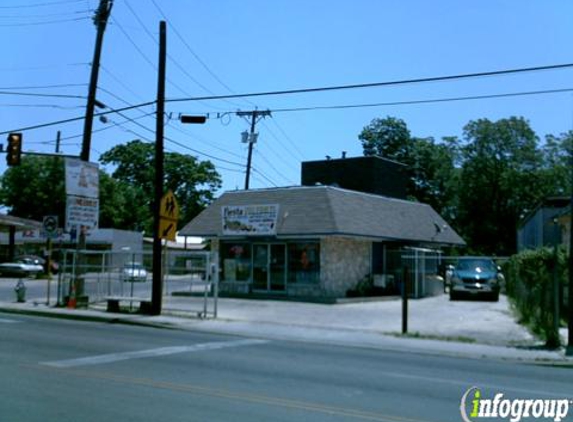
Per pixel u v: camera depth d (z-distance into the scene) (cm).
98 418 741
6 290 3338
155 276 2169
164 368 1110
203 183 8094
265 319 2102
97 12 2417
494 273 3020
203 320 2030
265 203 3097
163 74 2200
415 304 2767
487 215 6388
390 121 6550
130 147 8088
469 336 1764
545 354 1480
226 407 812
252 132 4506
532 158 6156
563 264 1953
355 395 923
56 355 1227
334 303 2705
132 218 7544
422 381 1073
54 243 6091
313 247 2920
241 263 3106
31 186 6881
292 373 1102
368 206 3222
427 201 6519
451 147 6488
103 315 2108
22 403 810
